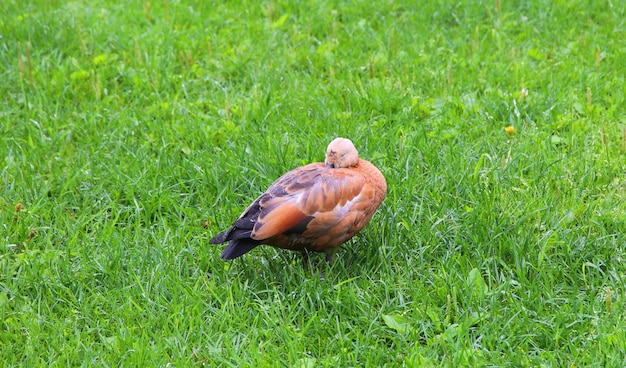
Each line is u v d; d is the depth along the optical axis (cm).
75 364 813
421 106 1230
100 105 1290
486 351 800
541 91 1262
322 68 1389
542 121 1191
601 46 1389
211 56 1416
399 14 1555
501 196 1029
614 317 832
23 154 1152
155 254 952
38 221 1039
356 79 1326
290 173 913
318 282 898
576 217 995
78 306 894
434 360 789
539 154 1098
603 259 927
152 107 1264
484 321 840
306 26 1503
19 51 1323
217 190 1078
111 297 897
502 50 1391
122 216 1059
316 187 877
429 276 914
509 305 866
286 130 1195
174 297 881
